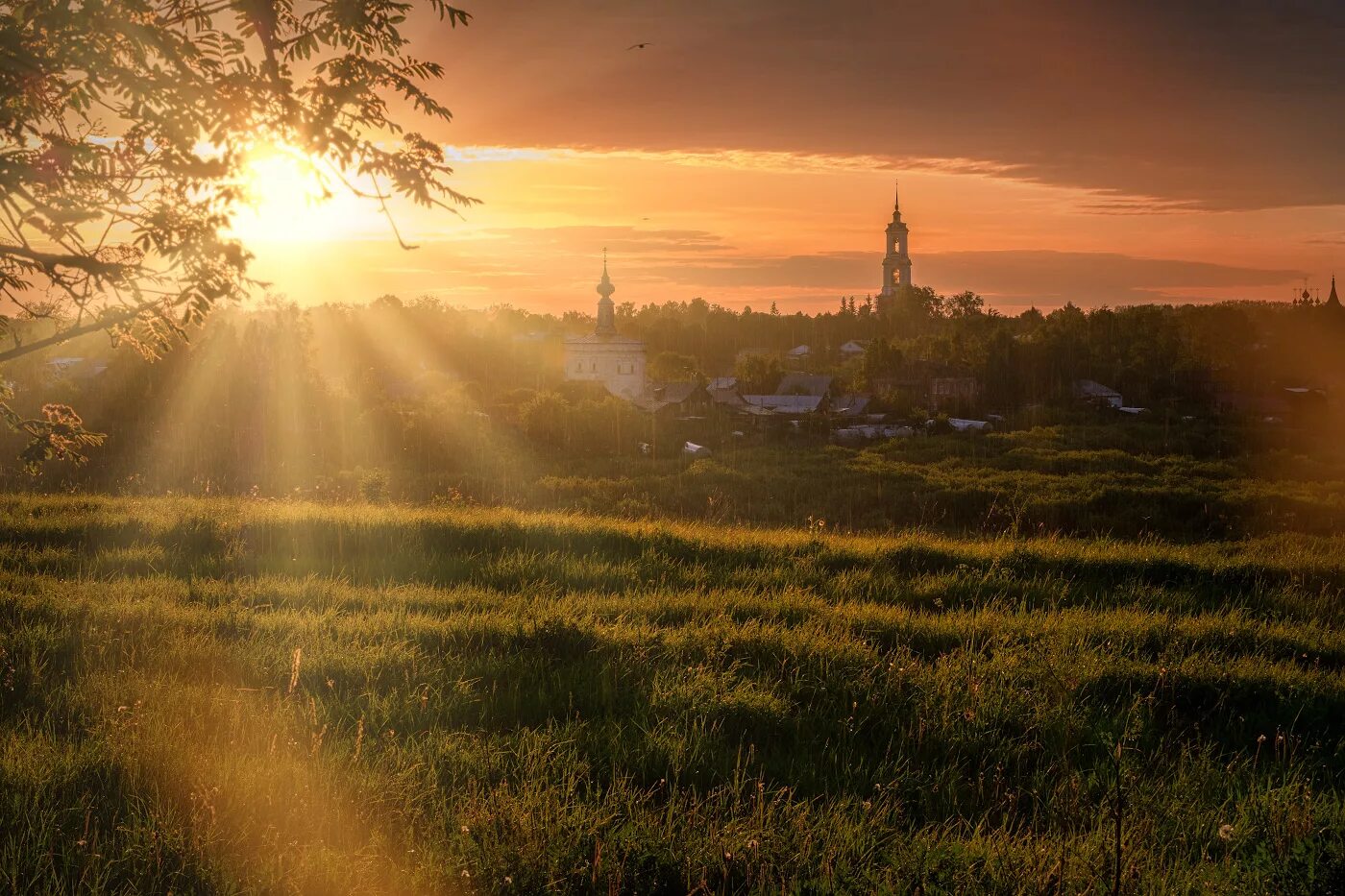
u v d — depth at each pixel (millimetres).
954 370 107500
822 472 55500
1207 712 7090
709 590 10758
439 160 5547
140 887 4230
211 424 42719
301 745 5816
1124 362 113625
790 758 5906
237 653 7613
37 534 12977
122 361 42312
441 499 19406
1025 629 8961
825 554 12836
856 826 4875
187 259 5254
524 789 5125
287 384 46500
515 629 8492
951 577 11430
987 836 4926
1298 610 10656
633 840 4609
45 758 5473
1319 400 100438
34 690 6707
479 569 11555
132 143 5348
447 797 5211
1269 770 5898
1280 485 48906
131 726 5879
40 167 5152
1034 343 108312
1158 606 10273
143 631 8195
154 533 12883
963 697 6867
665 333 195875
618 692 6973
